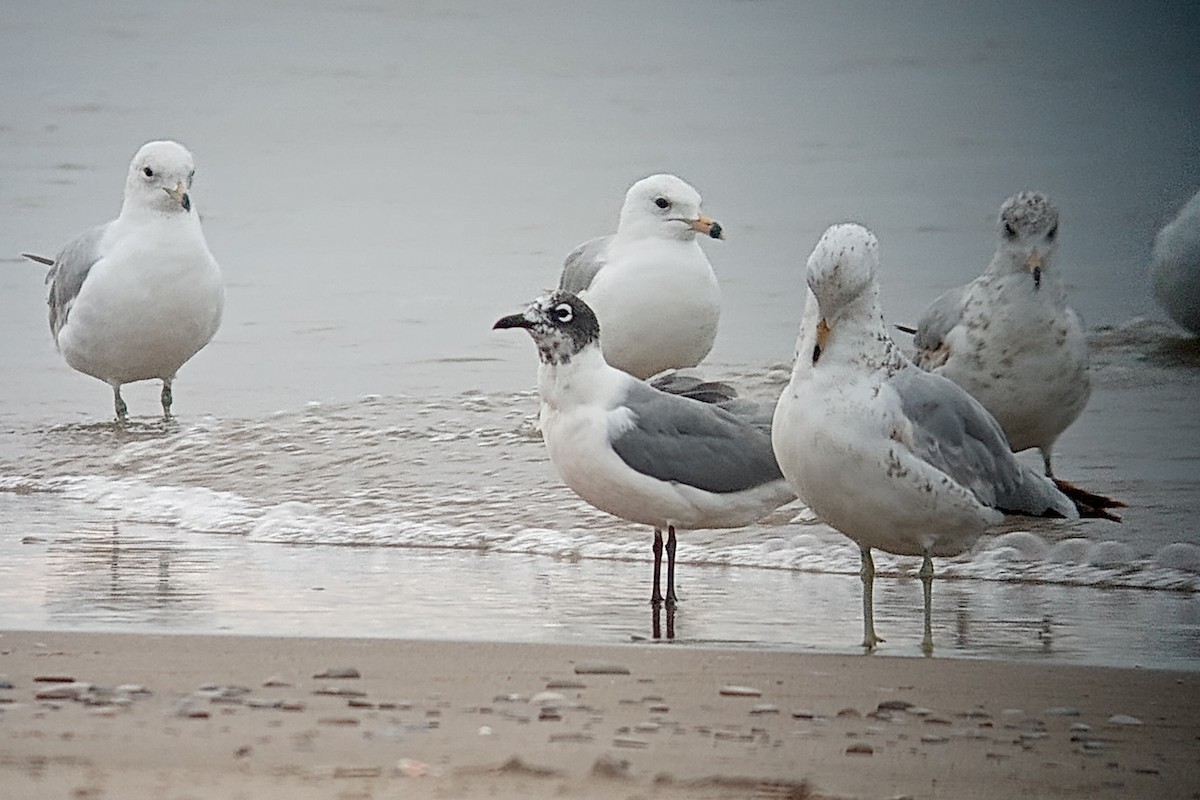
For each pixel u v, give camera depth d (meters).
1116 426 16.02
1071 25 29.88
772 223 24.05
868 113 28.80
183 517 14.49
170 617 10.38
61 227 24.73
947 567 12.77
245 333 20.19
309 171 27.48
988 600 11.79
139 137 28.78
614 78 30.67
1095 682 8.73
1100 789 6.75
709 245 22.91
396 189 26.52
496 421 16.77
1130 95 28.59
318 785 6.32
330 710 7.59
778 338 19.16
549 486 14.94
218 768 6.53
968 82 29.23
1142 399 16.78
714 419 11.34
